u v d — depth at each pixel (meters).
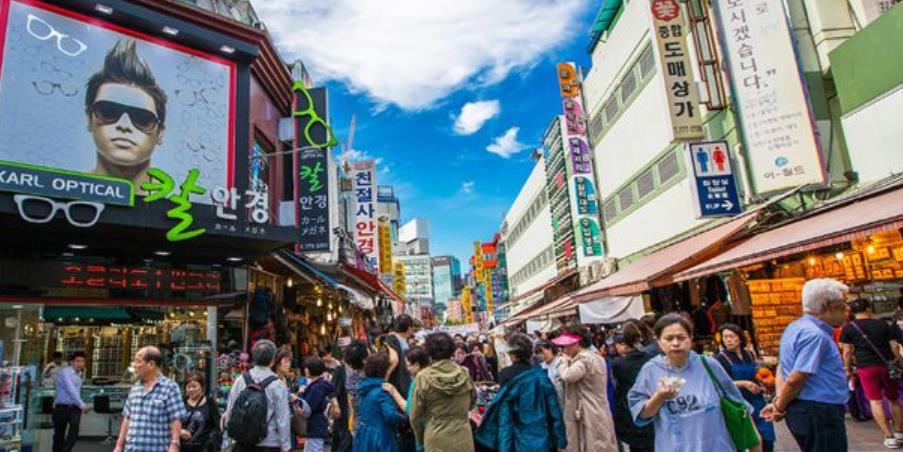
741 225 10.16
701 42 12.02
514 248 46.69
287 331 11.78
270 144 12.94
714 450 3.26
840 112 9.76
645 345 6.27
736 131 10.70
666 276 10.32
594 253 20.27
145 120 9.30
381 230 32.12
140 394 4.88
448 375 4.55
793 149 9.62
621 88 18.02
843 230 6.82
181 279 9.52
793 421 3.63
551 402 4.77
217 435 6.02
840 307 3.66
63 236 8.25
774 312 10.94
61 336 10.59
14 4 8.29
